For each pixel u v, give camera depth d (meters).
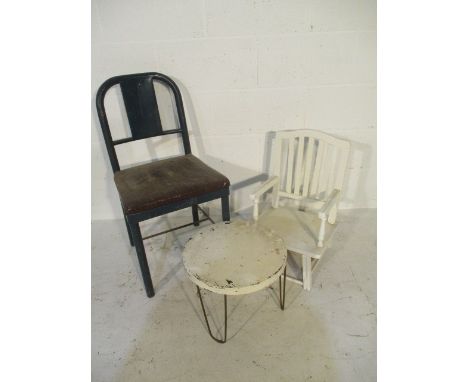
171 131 1.68
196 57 1.65
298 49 1.65
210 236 1.30
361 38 1.63
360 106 1.80
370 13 1.57
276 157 1.64
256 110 1.80
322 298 1.51
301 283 1.55
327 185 1.59
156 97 1.72
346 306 1.46
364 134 1.88
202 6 1.54
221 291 1.07
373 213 2.10
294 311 1.45
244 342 1.32
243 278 1.09
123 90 1.53
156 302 1.53
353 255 1.76
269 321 1.40
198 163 1.63
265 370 1.21
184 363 1.25
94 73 1.66
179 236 1.97
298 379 1.18
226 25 1.58
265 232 1.32
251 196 1.45
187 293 1.57
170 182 1.45
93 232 2.01
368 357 1.25
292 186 2.04
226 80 1.72
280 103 1.79
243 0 1.53
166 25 1.57
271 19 1.58
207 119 1.82
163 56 1.64
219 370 1.22
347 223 2.01
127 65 1.66
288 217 1.59
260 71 1.70
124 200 1.34
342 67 1.70
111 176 1.97
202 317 1.44
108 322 1.43
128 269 1.73
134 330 1.39
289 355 1.26
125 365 1.25
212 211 2.15
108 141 1.55
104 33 1.58
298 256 1.78
